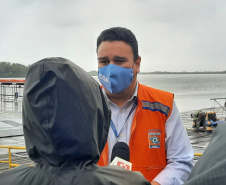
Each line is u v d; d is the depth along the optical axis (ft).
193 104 148.66
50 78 4.23
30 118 4.28
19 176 4.50
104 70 9.17
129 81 9.16
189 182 3.83
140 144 9.12
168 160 9.36
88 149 4.22
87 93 4.32
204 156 4.66
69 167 4.25
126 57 9.01
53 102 4.13
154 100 9.46
